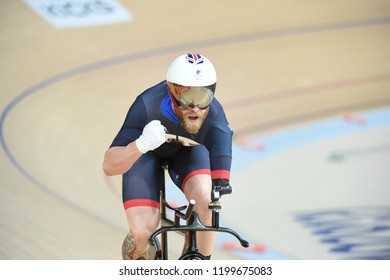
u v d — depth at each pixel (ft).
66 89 89.35
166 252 30.22
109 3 112.57
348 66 111.86
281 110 97.19
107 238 51.98
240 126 91.50
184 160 32.40
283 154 85.56
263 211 70.74
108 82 92.58
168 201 70.38
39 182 63.93
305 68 108.78
